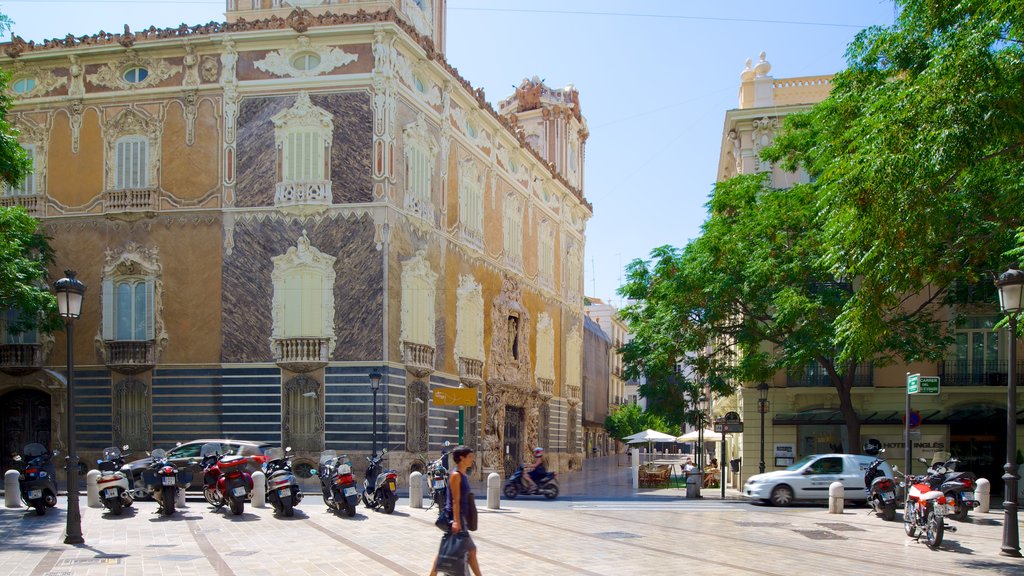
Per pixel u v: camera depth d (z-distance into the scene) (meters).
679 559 15.47
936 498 17.73
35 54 36.31
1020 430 34.22
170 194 35.38
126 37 35.66
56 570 13.70
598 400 86.06
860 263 16.81
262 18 36.81
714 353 34.84
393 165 34.62
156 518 21.08
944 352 30.28
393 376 34.22
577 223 63.44
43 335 36.12
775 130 39.34
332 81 34.59
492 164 46.00
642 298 37.19
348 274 34.03
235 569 13.91
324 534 18.39
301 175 34.53
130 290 35.50
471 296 42.41
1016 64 14.98
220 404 34.31
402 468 34.22
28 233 29.67
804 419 35.59
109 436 35.16
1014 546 16.62
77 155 36.22
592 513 24.36
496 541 17.56
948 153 14.66
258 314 34.41
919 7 17.11
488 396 44.31
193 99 35.41
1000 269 22.83
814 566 14.97
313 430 33.75
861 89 19.62
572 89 63.53
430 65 37.62
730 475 42.88
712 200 33.06
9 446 36.38
